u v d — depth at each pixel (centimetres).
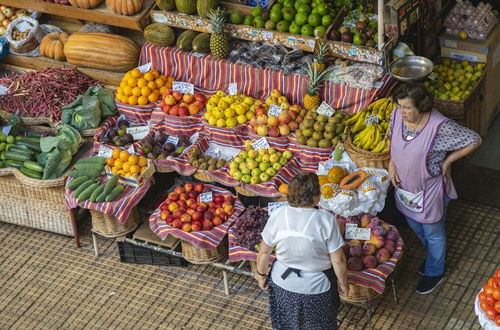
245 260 594
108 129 685
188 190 617
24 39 762
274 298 477
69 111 686
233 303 594
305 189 429
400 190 548
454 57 698
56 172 643
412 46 666
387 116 601
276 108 640
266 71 660
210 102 664
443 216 546
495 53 705
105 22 735
